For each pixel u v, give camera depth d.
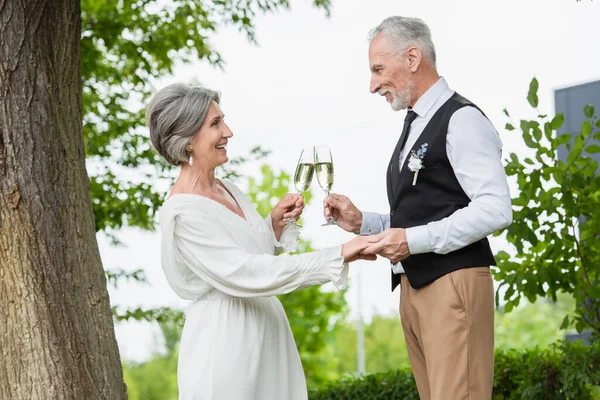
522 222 4.50
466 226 2.98
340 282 3.01
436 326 3.12
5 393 3.54
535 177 4.50
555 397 4.81
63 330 3.58
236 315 3.13
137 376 33.41
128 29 7.99
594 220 4.55
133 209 7.51
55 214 3.67
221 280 3.08
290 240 3.44
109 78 8.34
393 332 26.05
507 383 5.16
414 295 3.22
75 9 3.92
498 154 3.09
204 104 3.13
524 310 24.20
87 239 3.78
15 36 3.67
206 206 3.11
